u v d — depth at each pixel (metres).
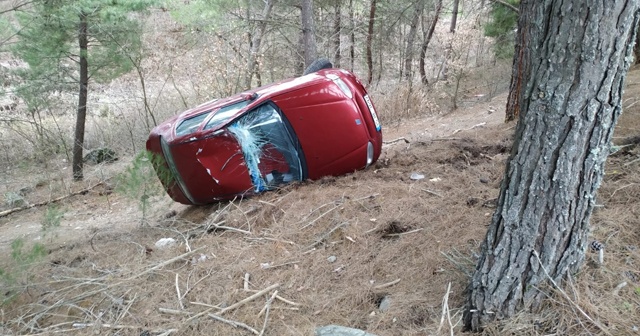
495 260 2.35
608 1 1.90
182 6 10.79
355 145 4.92
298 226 3.96
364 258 3.34
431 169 4.79
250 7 12.39
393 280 3.04
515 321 2.34
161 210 5.79
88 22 8.85
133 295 3.27
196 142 4.59
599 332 2.21
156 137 5.00
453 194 4.04
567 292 2.37
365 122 5.02
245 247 3.78
